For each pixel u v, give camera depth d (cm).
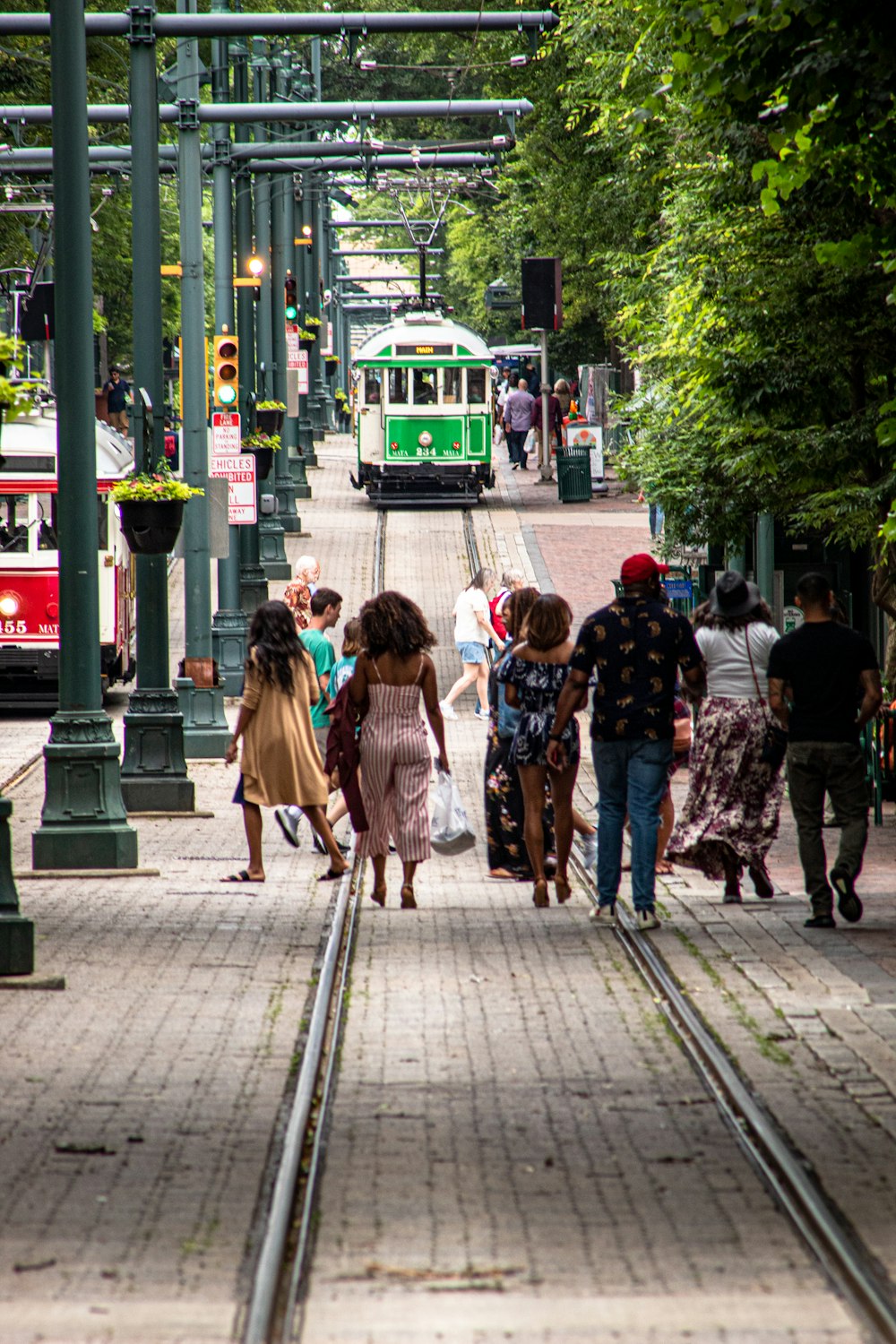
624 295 7488
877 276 4800
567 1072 2620
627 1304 1731
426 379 14612
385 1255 1870
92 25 5631
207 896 4262
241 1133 2322
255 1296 1734
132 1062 2688
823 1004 3009
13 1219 1989
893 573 5366
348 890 4322
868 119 3525
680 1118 2384
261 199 11619
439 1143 2272
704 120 4175
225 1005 3067
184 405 7175
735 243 5000
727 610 4016
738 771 4003
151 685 5784
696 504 5738
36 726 8381
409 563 12375
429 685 4138
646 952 3472
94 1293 1770
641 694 3694
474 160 8969
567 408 17138
